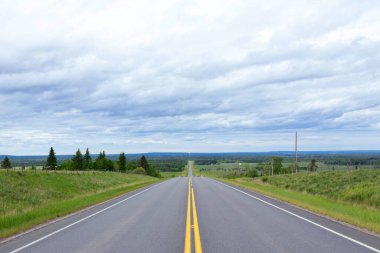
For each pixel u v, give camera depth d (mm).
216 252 8555
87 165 106000
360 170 39938
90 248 9156
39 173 38062
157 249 8938
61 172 46344
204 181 56250
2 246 9539
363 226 12312
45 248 9211
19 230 12164
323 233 11164
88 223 13719
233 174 112750
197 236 10648
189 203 21031
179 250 8812
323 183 35656
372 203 21500
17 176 32500
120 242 9891
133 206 19953
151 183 52062
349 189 28031
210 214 15953
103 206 20250
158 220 14250
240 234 10992
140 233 11312
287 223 13289
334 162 148875
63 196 31266
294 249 8891
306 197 25156
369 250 8781
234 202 21656
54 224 13594
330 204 20000
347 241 9891
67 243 9844
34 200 26312
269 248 8992
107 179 53781
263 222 13539
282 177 53625
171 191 32344
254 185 42594
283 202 21703
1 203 22656
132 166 131000
